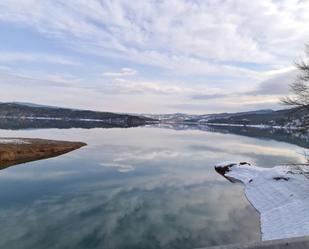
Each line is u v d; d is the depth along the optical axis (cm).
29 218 1572
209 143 6856
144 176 2783
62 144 4962
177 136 9100
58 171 2934
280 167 2745
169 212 1731
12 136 6456
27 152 3925
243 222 1595
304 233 1248
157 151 4894
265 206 1870
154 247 1251
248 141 7831
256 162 3972
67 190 2180
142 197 2039
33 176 2673
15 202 1861
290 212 1584
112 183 2445
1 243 1258
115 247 1243
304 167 2628
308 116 1956
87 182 2461
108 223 1520
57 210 1712
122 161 3681
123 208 1780
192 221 1588
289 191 1945
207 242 1313
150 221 1566
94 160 3709
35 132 8425
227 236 1392
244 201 2033
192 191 2270
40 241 1285
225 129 16850
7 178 2570
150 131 11856
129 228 1458
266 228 1488
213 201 2005
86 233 1384
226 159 4194
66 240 1301
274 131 15212
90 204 1842
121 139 7194
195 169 3278
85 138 7119
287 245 296
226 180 2750
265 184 2323
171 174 2930
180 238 1354
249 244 288
